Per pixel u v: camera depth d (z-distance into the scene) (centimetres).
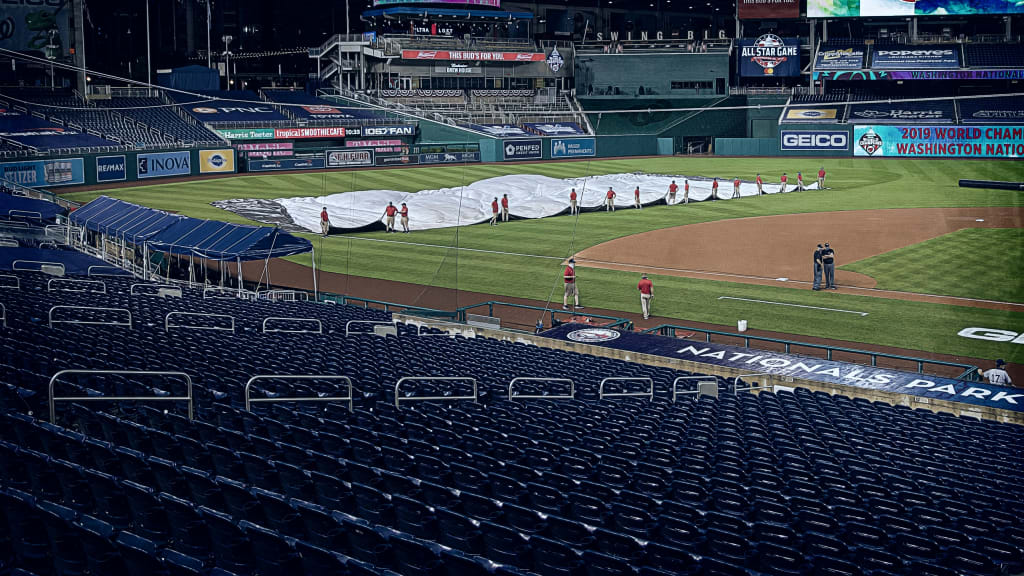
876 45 9044
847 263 4316
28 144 6219
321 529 959
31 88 7462
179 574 789
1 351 1653
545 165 7838
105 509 1009
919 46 8919
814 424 1792
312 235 5009
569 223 5528
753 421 1766
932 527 1068
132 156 6372
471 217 5644
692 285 3925
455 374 1970
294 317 2741
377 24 10112
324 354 2050
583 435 1546
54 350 1689
